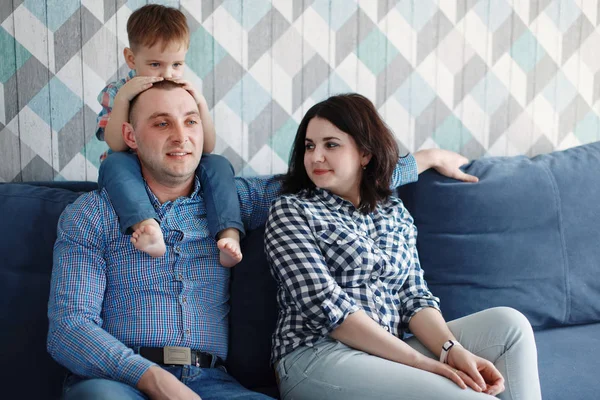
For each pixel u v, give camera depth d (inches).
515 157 83.8
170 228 61.5
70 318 54.6
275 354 61.9
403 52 86.6
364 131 64.3
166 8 70.2
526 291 75.6
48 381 61.6
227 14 79.3
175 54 69.0
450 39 88.3
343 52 84.3
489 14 89.4
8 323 61.7
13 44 73.7
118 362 51.9
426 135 89.2
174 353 58.3
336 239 62.3
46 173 76.7
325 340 60.2
